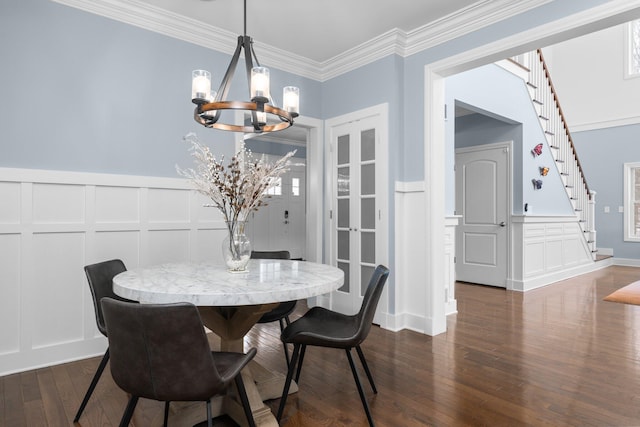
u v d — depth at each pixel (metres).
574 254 6.23
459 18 3.03
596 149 7.77
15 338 2.50
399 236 3.45
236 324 1.99
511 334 3.28
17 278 2.51
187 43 3.22
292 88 2.24
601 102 7.71
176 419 1.84
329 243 4.05
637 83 7.30
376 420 1.92
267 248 7.58
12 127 2.48
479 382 2.35
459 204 5.85
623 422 1.90
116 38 2.88
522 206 5.17
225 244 2.10
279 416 1.89
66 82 2.67
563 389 2.25
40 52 2.58
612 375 2.44
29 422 1.89
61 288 2.66
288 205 7.89
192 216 3.22
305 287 1.68
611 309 4.12
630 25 7.41
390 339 3.15
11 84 2.48
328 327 2.09
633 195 7.43
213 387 1.35
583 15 2.41
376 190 3.56
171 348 1.30
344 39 3.48
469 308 4.17
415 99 3.41
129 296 1.64
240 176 2.12
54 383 2.33
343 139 3.94
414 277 3.42
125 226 2.90
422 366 2.59
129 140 2.92
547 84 5.95
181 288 1.64
